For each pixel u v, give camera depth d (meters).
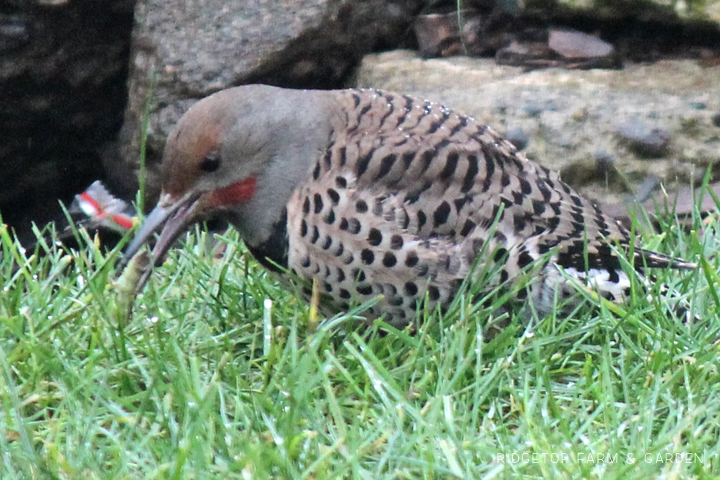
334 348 9.30
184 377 8.11
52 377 8.65
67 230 14.02
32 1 13.84
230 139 8.87
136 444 7.60
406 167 8.70
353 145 8.76
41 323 9.18
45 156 15.24
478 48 14.57
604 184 12.59
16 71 14.19
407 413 8.07
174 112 13.80
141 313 9.63
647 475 7.13
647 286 9.44
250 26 13.73
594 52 13.95
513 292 8.86
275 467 7.35
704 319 9.27
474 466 7.32
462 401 8.24
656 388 8.16
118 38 14.58
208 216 9.23
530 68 13.96
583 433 8.02
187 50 13.75
